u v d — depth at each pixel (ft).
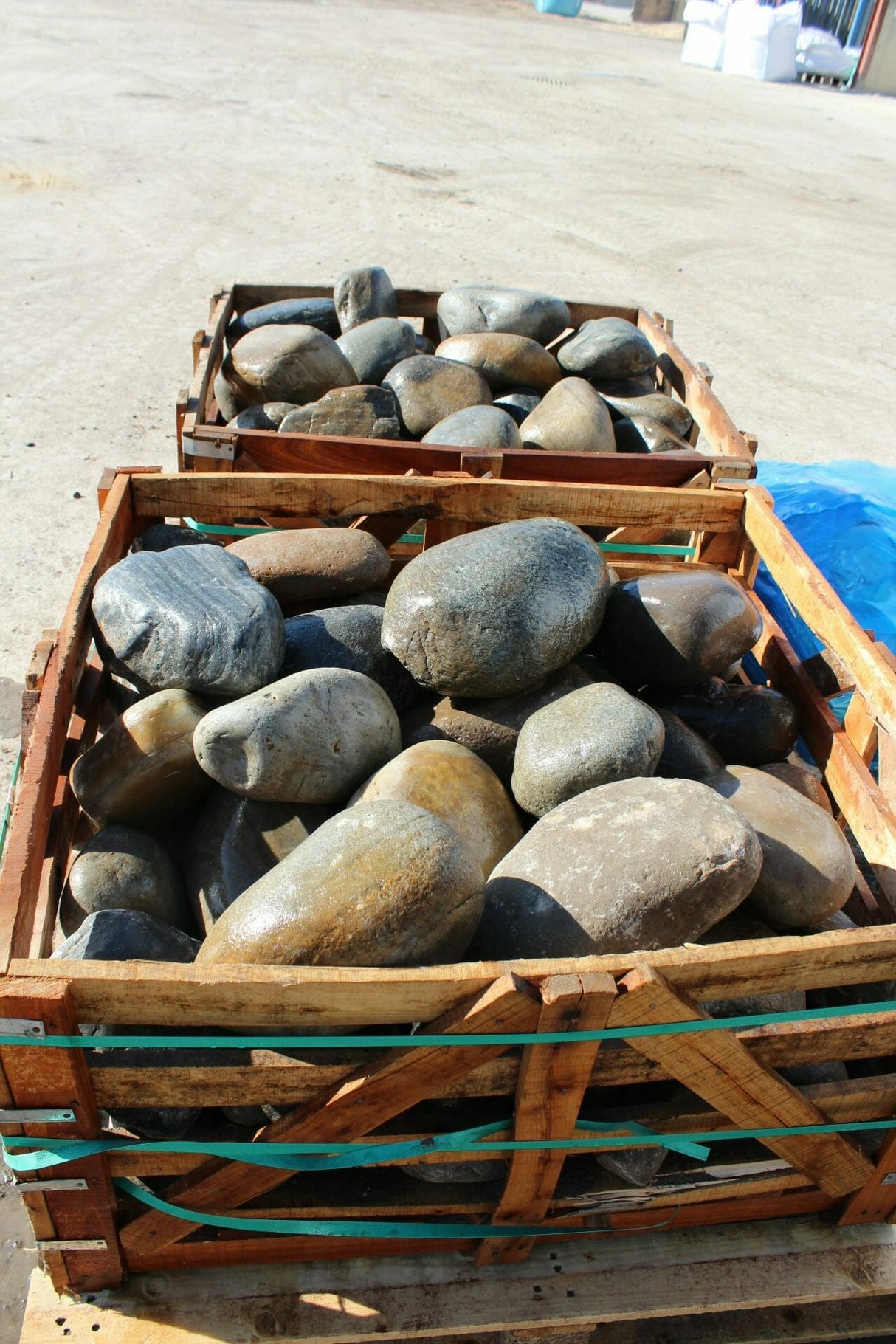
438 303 15.49
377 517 9.98
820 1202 6.49
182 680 7.27
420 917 5.26
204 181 34.88
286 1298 5.98
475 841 6.63
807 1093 5.75
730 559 10.21
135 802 7.02
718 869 5.73
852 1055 5.70
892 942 5.24
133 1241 5.71
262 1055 5.11
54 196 31.81
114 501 8.78
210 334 13.08
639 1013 4.96
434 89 53.83
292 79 52.01
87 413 19.83
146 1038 4.73
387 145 41.98
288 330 12.70
